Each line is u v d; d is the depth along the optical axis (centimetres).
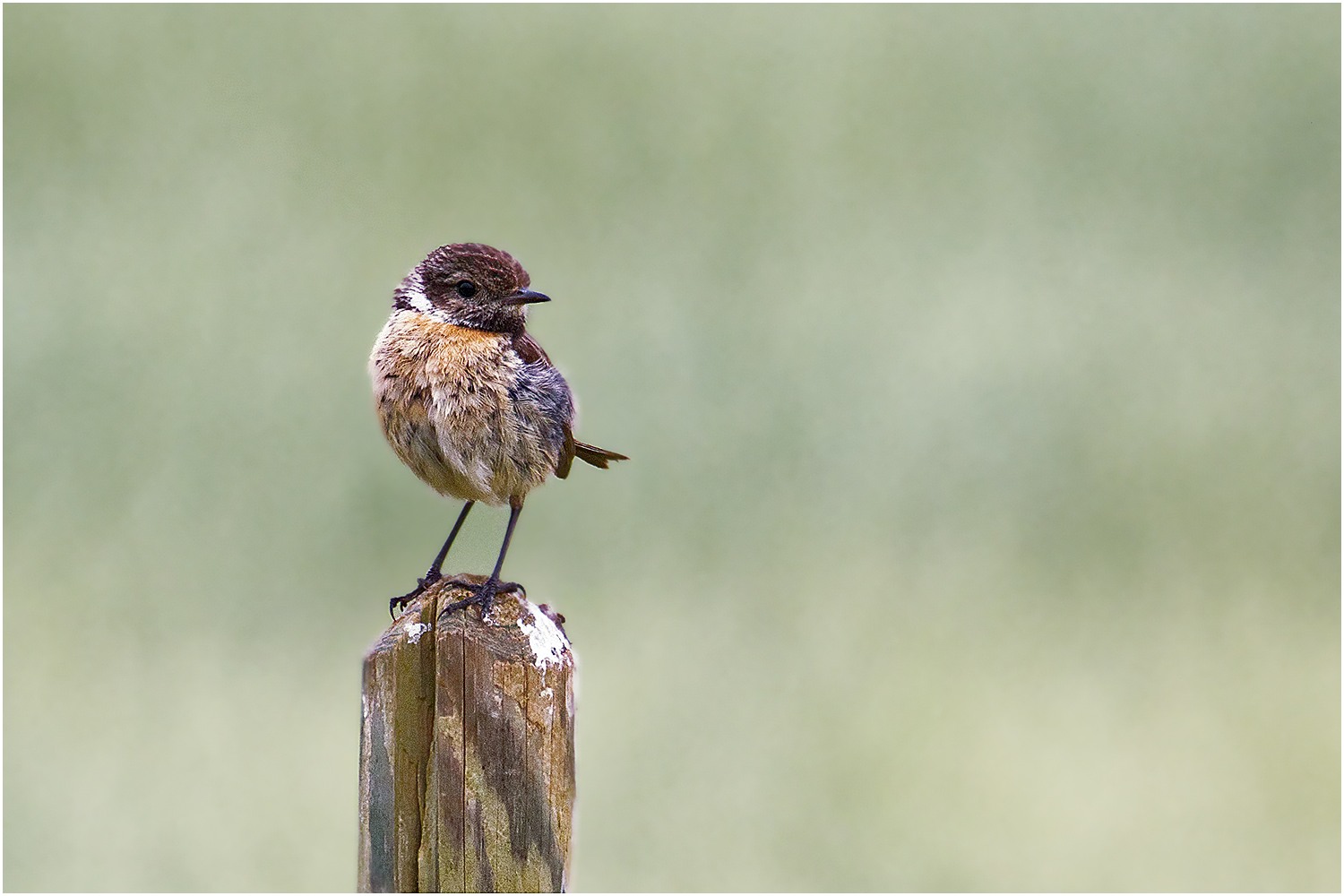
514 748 504
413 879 509
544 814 504
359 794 521
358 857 520
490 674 505
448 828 505
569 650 523
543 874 505
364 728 520
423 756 511
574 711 520
